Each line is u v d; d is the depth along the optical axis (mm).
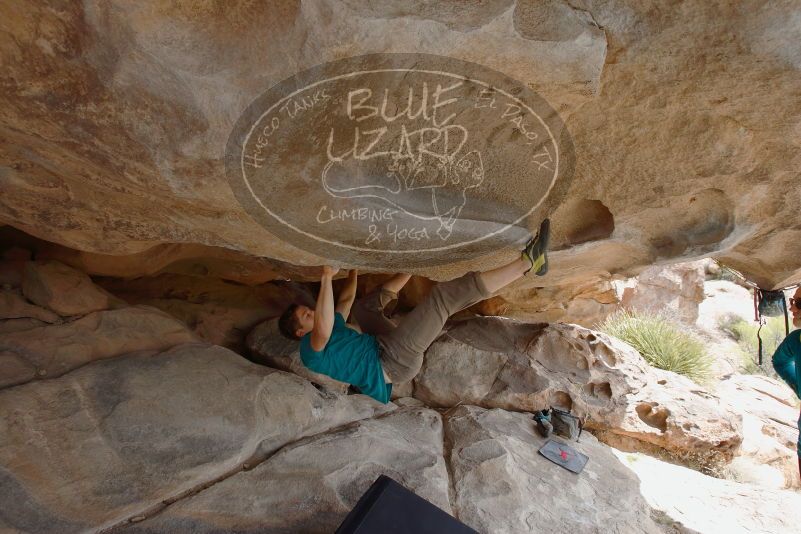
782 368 3334
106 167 1956
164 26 1484
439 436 3461
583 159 2477
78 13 1459
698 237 2908
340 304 3100
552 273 3955
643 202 2715
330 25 1471
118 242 2738
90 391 2629
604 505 3084
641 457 3846
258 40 1529
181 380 2895
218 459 2576
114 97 1648
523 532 2705
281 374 3330
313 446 2891
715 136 2285
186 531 2236
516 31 1614
